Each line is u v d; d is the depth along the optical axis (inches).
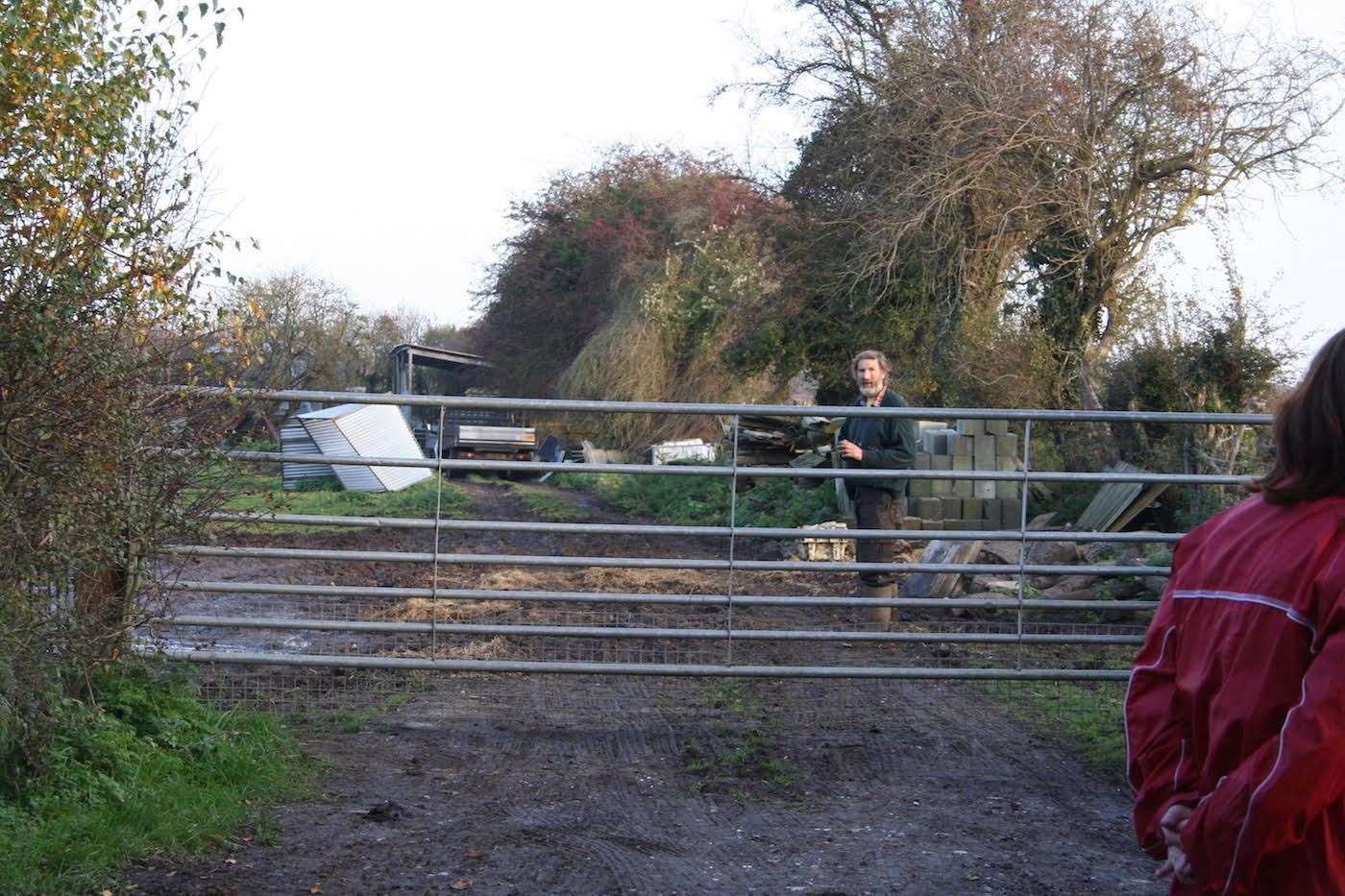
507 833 182.2
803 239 936.3
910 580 373.4
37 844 154.0
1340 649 76.4
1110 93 687.1
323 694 253.0
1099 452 565.3
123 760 182.2
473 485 1029.2
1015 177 712.4
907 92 757.9
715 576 430.9
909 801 204.2
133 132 176.7
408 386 1692.9
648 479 800.3
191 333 191.5
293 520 238.8
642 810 195.6
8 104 163.3
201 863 162.9
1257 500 90.1
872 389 319.3
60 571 176.7
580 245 1605.6
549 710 251.1
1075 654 294.0
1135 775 92.4
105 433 175.2
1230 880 79.7
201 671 245.6
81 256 171.9
